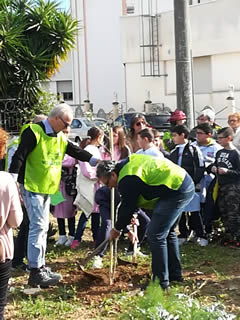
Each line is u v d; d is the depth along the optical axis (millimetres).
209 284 7156
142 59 35656
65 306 6551
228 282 7215
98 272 7664
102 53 43125
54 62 14117
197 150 8805
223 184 8867
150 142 8031
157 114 25406
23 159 7012
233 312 6258
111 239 6828
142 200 6629
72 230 9406
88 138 8891
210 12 32219
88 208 8805
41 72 13680
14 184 5262
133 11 42312
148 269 7754
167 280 6727
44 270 7227
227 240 9016
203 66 33188
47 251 8867
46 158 7098
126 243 9195
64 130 7258
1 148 5223
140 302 5141
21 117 13859
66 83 45344
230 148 8875
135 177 6395
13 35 13016
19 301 6773
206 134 9234
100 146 8938
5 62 13461
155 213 6602
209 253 8555
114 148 9008
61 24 13734
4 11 13633
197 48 33000
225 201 8875
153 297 5109
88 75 43594
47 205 7285
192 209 8867
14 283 7395
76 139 27250
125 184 6383
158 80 35281
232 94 30578
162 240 6676
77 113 37562
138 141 8125
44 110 14062
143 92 35969
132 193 6398
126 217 6539
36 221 7152
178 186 6539
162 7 40938
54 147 7148
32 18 13680
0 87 13578
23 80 13672
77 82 43969
